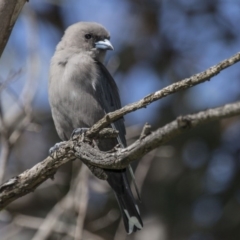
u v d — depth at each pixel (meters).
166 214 13.37
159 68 14.84
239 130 13.59
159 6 15.12
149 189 13.52
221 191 13.30
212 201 13.30
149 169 13.55
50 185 13.33
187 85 6.26
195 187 13.35
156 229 13.32
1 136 11.17
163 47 14.91
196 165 13.48
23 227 12.62
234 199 13.23
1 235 12.89
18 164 13.97
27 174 7.68
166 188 13.42
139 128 13.14
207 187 13.34
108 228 13.27
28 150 14.38
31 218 12.11
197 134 13.51
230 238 13.09
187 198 13.37
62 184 13.21
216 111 5.18
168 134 5.61
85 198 11.09
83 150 7.09
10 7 7.54
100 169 7.68
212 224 13.19
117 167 6.61
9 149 10.23
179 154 13.56
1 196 7.73
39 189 13.62
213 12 15.05
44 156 14.40
